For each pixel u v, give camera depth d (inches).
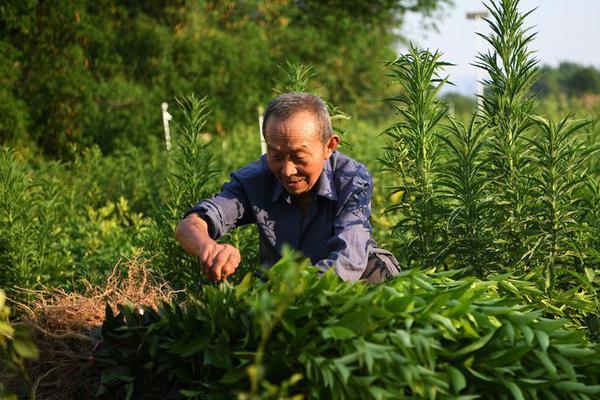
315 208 121.0
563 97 697.0
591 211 143.1
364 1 895.1
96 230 299.9
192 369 100.8
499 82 142.6
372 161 466.0
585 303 130.0
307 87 167.0
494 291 114.1
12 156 224.2
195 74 766.5
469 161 136.4
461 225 140.6
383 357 87.1
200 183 172.1
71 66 661.3
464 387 94.0
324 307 94.3
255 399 78.1
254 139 624.7
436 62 144.1
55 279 212.1
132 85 719.1
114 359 108.7
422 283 100.8
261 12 857.5
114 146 690.2
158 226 176.9
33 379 115.2
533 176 141.5
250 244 170.1
